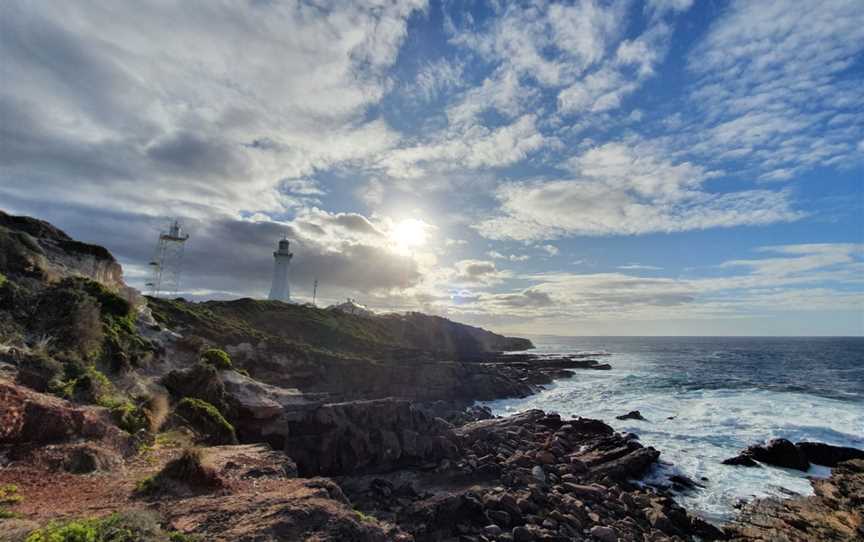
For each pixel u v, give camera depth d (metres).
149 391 18.88
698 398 47.44
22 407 10.95
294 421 23.25
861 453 26.48
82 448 11.26
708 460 27.06
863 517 18.66
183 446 14.62
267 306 67.44
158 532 7.44
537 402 50.47
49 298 18.98
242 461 13.05
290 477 13.11
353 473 23.17
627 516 19.44
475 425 33.88
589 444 30.11
